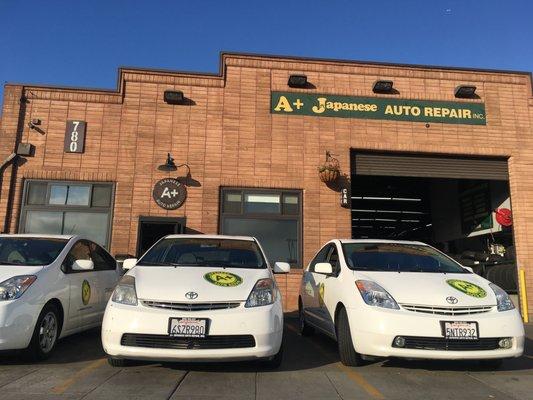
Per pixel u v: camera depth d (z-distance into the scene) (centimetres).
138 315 495
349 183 1235
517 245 1262
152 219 1170
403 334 520
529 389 502
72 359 599
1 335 521
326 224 1211
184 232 1173
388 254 688
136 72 1234
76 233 1161
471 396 475
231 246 676
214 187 1202
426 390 492
